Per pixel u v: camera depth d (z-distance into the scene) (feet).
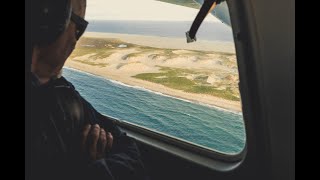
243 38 2.32
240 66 2.44
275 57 2.24
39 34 1.33
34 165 1.31
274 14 2.17
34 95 1.34
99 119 1.96
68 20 1.41
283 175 2.44
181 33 3.39
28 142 1.30
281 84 2.27
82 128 1.72
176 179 3.34
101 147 1.73
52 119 1.48
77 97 1.74
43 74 1.45
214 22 2.76
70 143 1.57
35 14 1.30
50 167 1.39
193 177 3.22
